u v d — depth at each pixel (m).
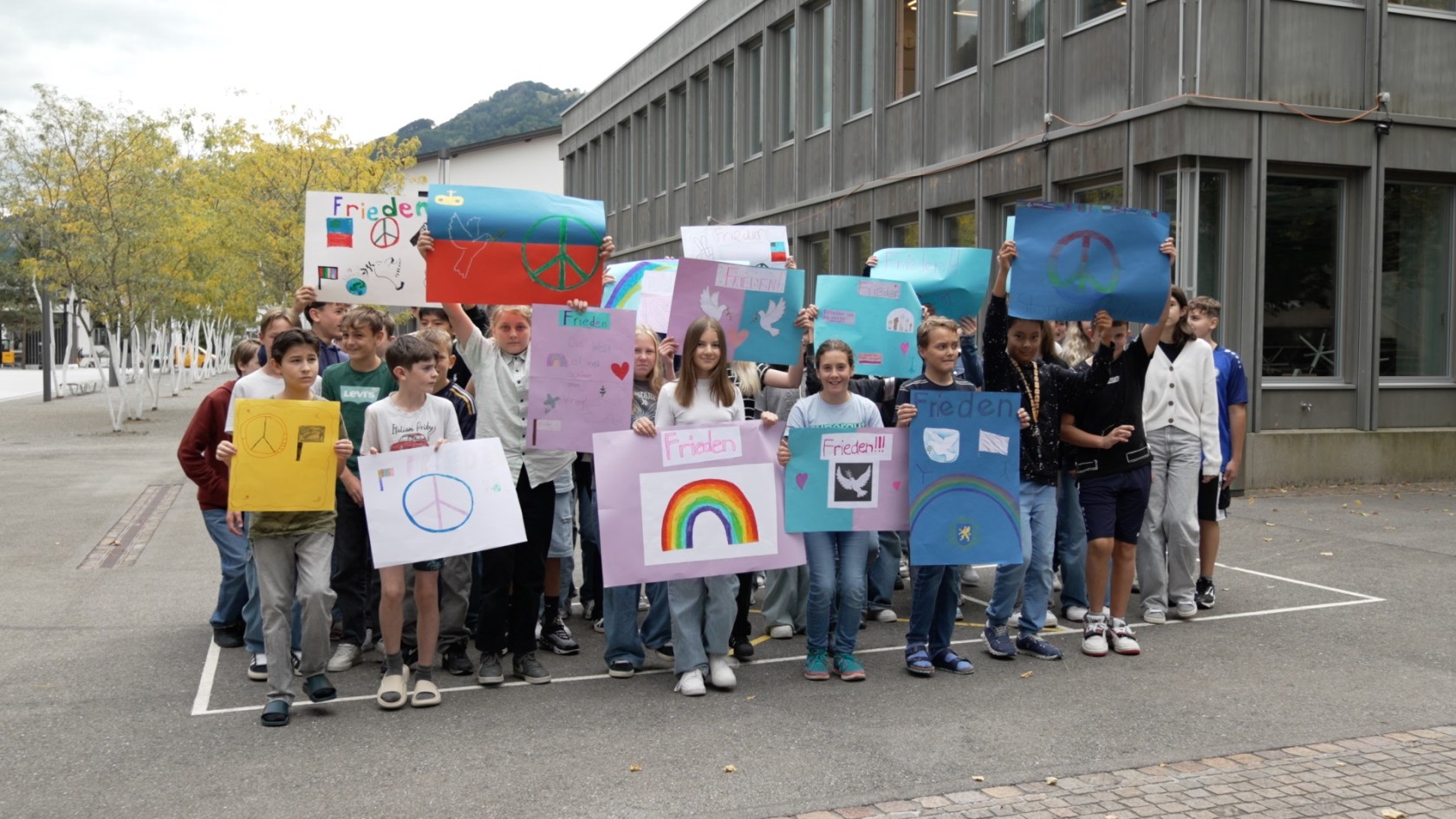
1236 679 5.98
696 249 8.70
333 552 6.36
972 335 7.45
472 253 6.13
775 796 4.43
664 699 5.72
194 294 27.59
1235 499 12.21
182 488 14.26
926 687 5.89
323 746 5.02
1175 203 12.65
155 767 4.76
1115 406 6.38
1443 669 6.13
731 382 6.14
